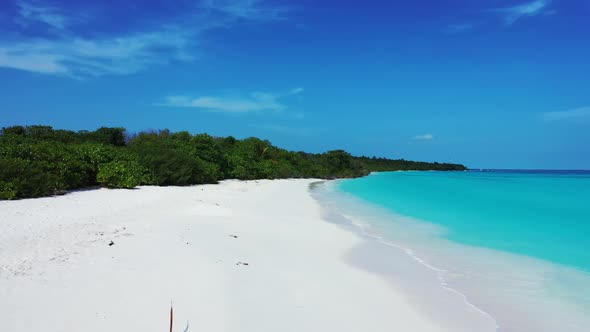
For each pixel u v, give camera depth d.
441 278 7.97
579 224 15.07
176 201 16.50
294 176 55.19
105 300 5.45
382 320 5.78
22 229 9.27
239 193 23.80
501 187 39.50
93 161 20.64
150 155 25.28
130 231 9.66
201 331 4.89
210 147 36.34
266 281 6.93
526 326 5.78
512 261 9.39
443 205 21.78
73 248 7.77
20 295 5.37
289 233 11.69
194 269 7.05
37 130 31.59
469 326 5.74
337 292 6.78
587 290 7.33
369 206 21.11
